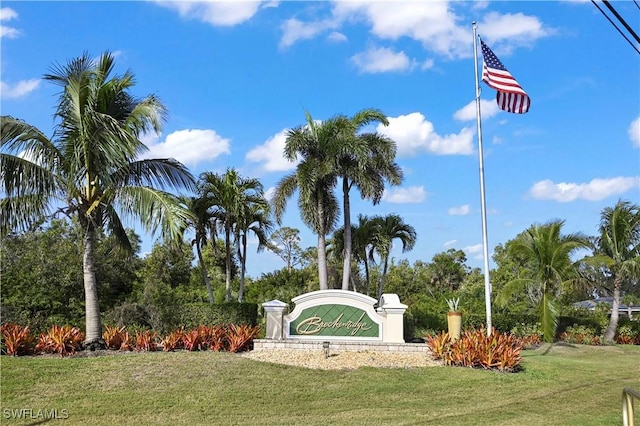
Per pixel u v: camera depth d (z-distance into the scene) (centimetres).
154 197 1531
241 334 1673
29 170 1504
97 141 1510
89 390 1188
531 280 2573
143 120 1581
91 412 1053
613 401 1218
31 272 2439
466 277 5491
